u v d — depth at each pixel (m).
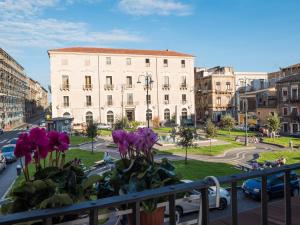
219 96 75.88
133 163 2.87
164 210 2.85
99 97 65.56
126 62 67.25
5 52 80.88
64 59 63.28
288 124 54.16
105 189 2.86
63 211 1.90
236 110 73.50
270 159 29.84
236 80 79.50
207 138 44.66
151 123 67.56
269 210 4.44
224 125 57.38
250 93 67.69
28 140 2.65
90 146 40.25
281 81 55.47
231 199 2.59
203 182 2.43
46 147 2.69
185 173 22.66
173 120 69.69
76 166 2.84
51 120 49.62
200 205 2.54
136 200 2.12
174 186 2.34
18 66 100.50
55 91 63.00
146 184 2.75
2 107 76.94
